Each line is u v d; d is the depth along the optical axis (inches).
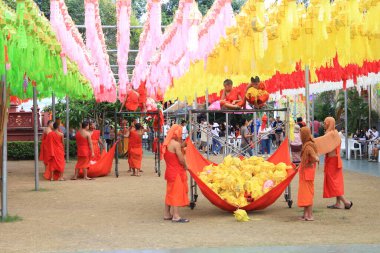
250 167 446.3
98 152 829.8
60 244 317.4
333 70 669.3
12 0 725.3
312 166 387.9
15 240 331.0
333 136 439.8
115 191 588.7
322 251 288.5
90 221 399.5
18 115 1150.3
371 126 1045.2
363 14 297.4
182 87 734.5
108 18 1307.8
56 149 716.0
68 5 1145.4
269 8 325.1
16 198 533.3
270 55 331.6
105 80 727.7
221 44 395.5
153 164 988.6
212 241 321.4
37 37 403.9
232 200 426.6
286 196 479.5
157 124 800.3
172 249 297.9
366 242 312.0
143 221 399.2
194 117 489.7
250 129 1175.6
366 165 868.0
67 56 552.4
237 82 658.8
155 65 675.4
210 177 441.7
